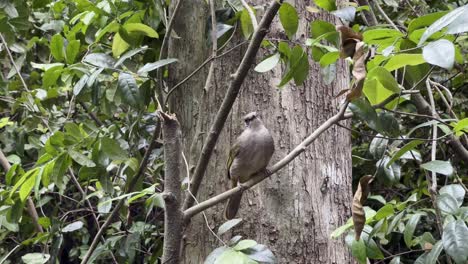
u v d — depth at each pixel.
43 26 6.45
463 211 3.42
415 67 3.66
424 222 6.33
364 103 3.46
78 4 5.37
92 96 4.83
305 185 4.12
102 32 4.73
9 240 7.62
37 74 6.70
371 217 3.99
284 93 4.20
